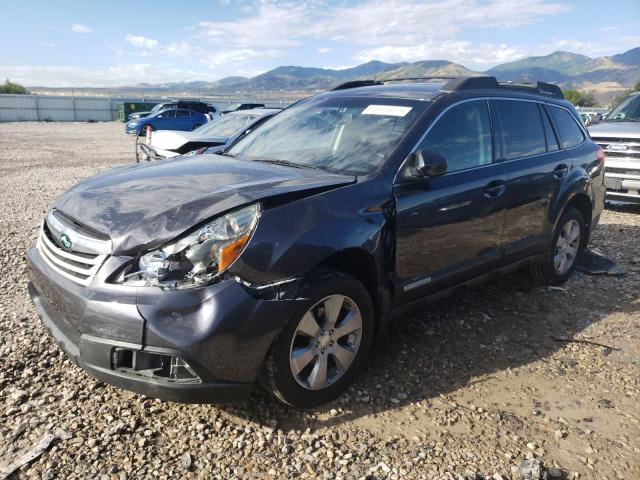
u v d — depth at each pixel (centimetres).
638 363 378
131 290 251
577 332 426
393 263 330
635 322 447
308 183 306
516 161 425
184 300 249
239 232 262
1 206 881
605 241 696
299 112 440
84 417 288
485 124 407
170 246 253
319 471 256
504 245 421
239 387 267
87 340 254
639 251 649
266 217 272
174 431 280
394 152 342
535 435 293
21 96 5034
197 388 256
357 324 313
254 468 256
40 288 299
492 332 420
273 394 289
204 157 402
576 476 262
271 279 266
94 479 244
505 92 441
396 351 381
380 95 408
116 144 2334
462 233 375
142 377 253
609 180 853
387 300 334
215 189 295
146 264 253
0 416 286
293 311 273
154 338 246
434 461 267
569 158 490
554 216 473
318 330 291
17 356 348
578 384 348
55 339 281
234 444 271
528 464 262
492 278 427
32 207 880
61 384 319
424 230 345
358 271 326
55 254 288
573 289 518
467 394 330
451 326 427
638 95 982
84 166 1498
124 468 252
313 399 299
